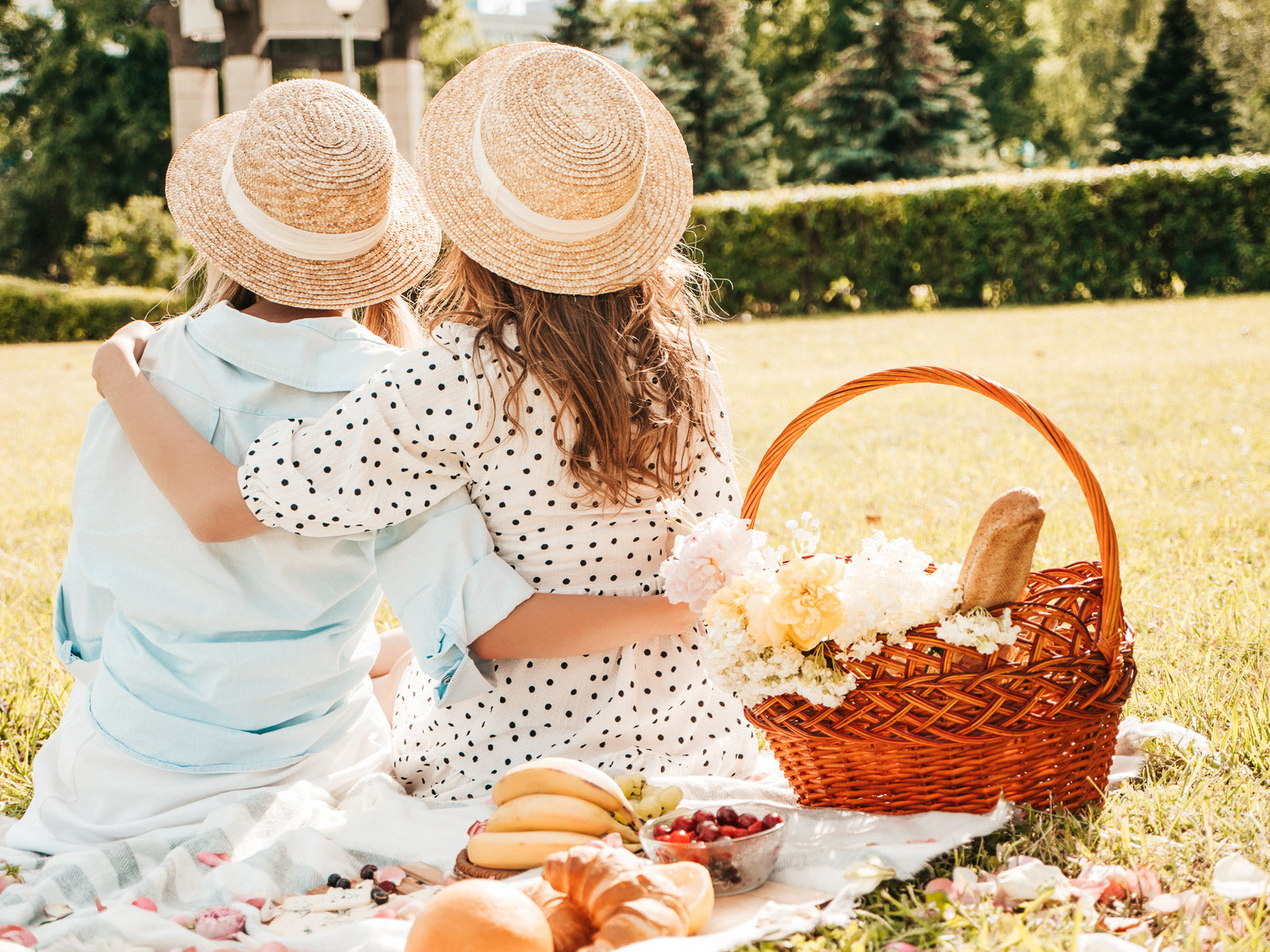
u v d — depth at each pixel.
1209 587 3.48
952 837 1.85
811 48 38.25
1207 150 28.23
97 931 1.70
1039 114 37.66
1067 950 1.53
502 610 2.11
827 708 1.97
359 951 1.61
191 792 2.19
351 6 10.50
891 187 17.33
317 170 2.21
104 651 2.27
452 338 2.13
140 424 2.15
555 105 2.13
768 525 4.86
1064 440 1.92
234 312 2.26
